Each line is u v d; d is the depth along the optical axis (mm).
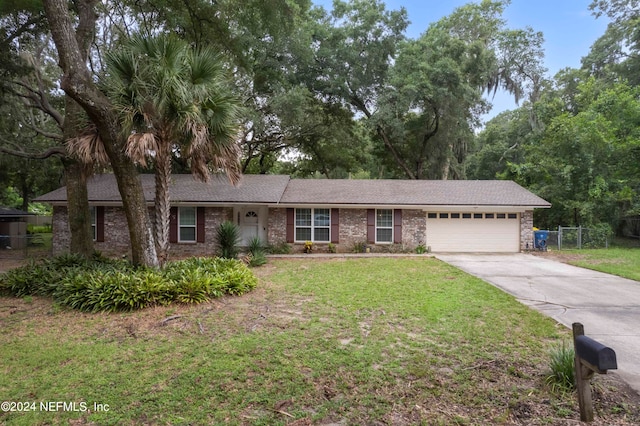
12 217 21016
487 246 15797
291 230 15547
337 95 23516
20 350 4859
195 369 4230
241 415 3311
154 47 7551
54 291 7312
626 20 22609
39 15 10867
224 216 15055
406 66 21891
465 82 21688
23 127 18734
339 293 7855
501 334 5301
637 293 7852
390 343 4992
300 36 19953
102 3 12398
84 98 6719
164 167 8133
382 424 3164
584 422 3125
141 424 3199
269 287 8453
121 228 15078
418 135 25438
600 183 16422
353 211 15680
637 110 16734
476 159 29609
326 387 3801
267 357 4543
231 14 12211
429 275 9977
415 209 15688
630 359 4418
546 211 18578
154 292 6715
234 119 8375
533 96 26844
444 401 3520
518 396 3582
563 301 7188
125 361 4492
